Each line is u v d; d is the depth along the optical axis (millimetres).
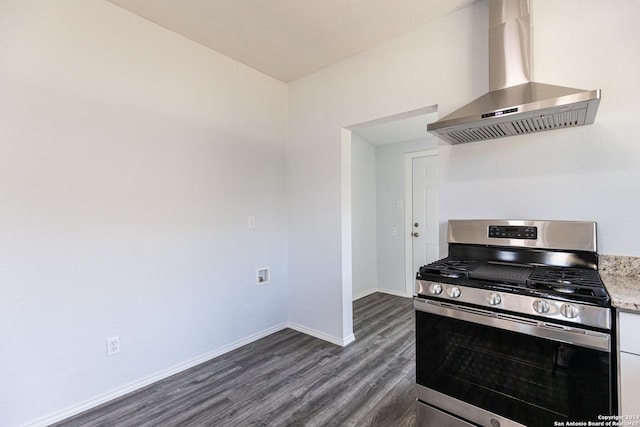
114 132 2018
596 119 1598
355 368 2355
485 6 1970
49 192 1761
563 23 1683
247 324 2844
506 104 1516
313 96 2980
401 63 2363
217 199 2615
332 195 2850
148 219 2180
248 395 2018
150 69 2197
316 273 2979
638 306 1072
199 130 2492
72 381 1836
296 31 2314
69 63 1834
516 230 1785
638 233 1501
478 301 1396
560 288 1237
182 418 1799
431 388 1562
